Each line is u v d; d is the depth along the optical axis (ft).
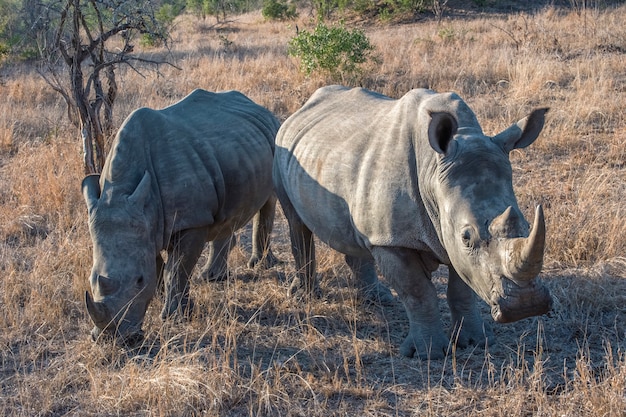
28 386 27.94
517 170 50.88
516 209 22.70
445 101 26.37
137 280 29.76
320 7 170.91
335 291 36.35
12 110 76.07
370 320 33.19
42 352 30.99
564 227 38.22
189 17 220.23
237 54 111.75
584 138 55.06
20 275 38.06
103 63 52.80
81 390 27.71
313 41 82.64
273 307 34.81
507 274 21.52
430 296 28.45
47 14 53.88
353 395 26.30
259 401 25.50
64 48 52.31
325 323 33.01
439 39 106.73
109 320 28.78
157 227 31.83
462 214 23.35
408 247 27.45
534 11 146.41
